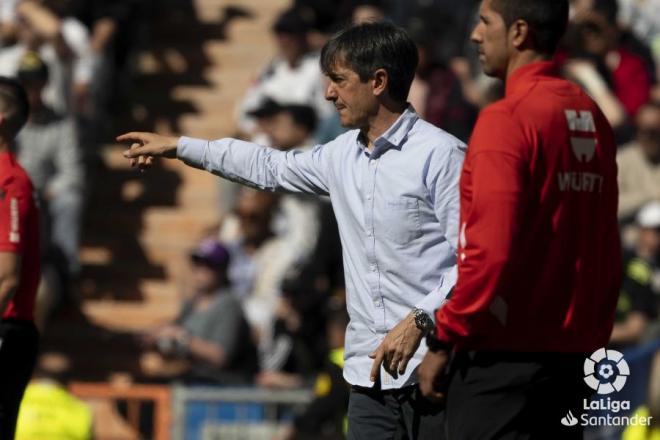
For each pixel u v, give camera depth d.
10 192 18.92
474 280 14.30
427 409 16.28
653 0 43.88
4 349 19.05
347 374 16.80
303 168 17.02
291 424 28.25
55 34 37.25
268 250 35.41
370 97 16.20
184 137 17.34
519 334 14.91
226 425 30.61
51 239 36.09
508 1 15.30
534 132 14.81
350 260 16.62
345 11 41.72
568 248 15.02
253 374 32.44
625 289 30.67
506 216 14.25
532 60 15.34
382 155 16.30
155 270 40.31
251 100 40.06
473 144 14.71
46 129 36.34
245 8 47.12
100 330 38.25
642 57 38.25
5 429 19.11
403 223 16.12
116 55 42.66
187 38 46.28
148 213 41.31
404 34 16.30
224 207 40.06
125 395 31.28
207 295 32.97
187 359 32.47
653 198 33.25
